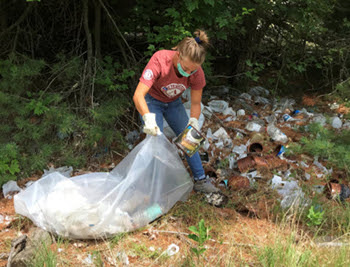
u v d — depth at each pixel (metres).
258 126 4.73
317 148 4.04
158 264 2.70
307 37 5.75
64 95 4.36
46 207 2.91
